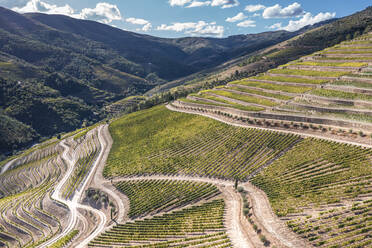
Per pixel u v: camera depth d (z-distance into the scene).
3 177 159.12
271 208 57.19
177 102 173.25
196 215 64.44
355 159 65.69
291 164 74.56
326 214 48.44
